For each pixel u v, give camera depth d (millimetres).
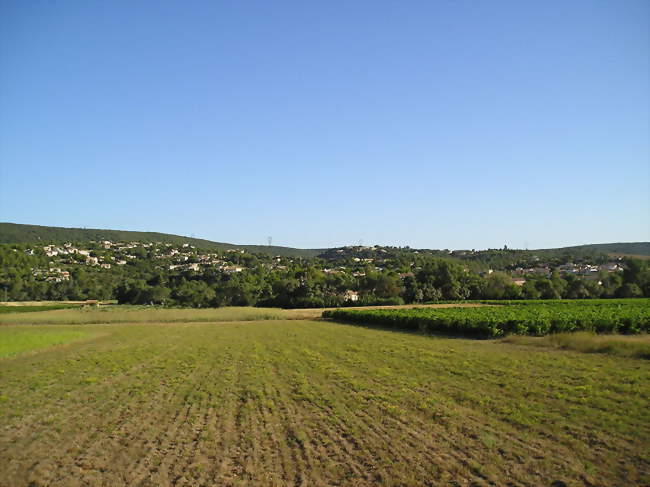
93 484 9852
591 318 34875
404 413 14469
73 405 17250
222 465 10664
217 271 156375
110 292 133625
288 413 15039
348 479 9719
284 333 46906
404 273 151875
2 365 28125
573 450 10719
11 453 12000
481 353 26891
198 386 20047
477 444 11430
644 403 14133
